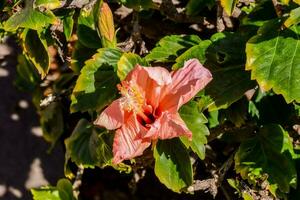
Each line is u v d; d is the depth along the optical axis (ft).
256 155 3.64
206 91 3.55
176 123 3.33
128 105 3.35
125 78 3.46
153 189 4.75
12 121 4.94
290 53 3.44
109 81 3.64
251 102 3.81
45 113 4.62
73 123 4.68
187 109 3.47
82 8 3.67
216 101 3.54
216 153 4.16
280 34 3.47
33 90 4.71
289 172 3.58
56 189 4.20
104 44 3.71
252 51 3.46
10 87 4.99
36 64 3.77
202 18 4.02
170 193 4.73
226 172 3.85
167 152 3.51
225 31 3.82
